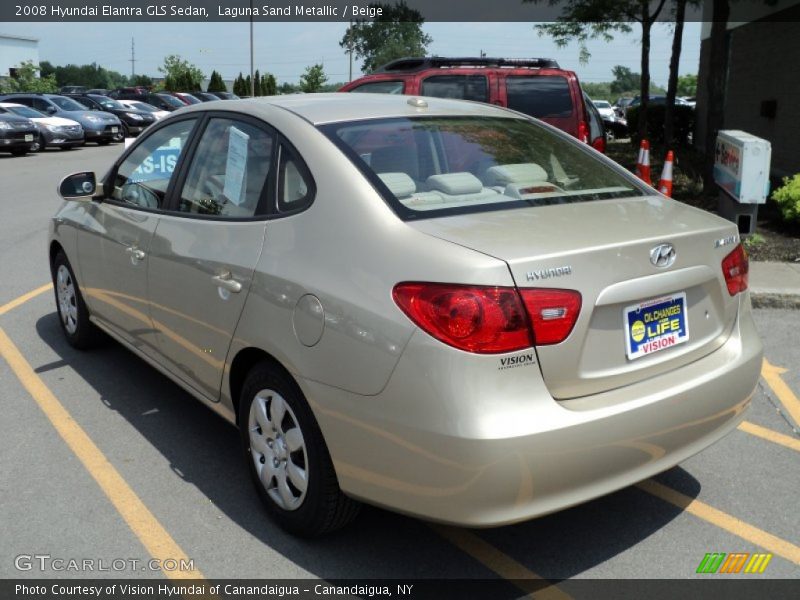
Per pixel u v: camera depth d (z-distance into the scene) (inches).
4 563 121.5
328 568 121.0
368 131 132.1
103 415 175.6
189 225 145.6
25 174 677.9
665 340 115.3
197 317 140.8
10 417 174.2
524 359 100.3
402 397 101.8
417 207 116.4
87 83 4744.1
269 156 133.8
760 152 298.0
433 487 101.6
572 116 352.2
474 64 364.2
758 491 144.7
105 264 178.9
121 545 126.6
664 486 146.9
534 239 106.9
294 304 116.0
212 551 125.0
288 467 124.3
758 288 260.4
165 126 169.9
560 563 122.6
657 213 126.1
